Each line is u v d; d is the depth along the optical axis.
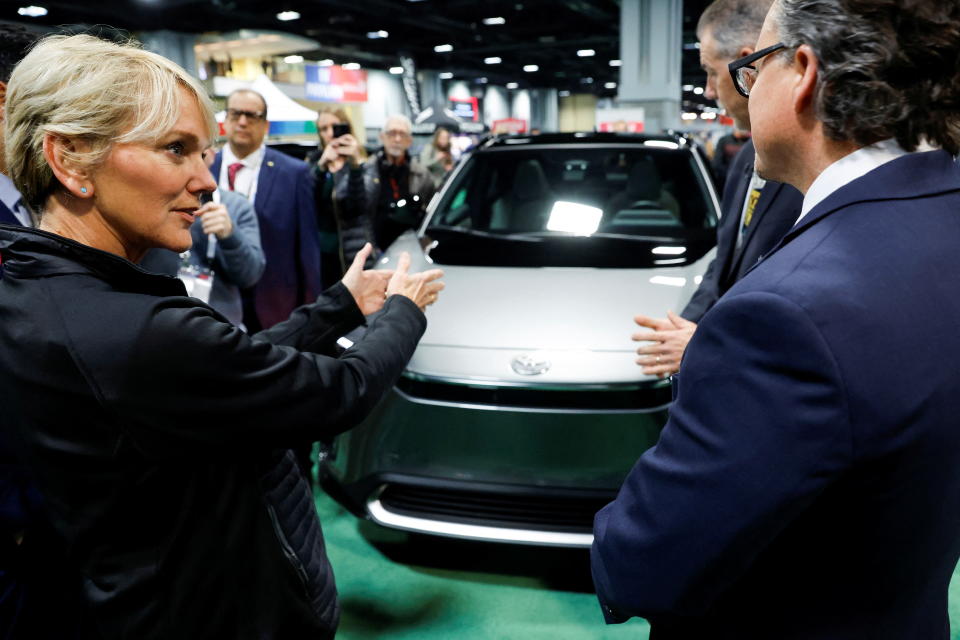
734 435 0.57
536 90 37.97
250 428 0.72
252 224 2.32
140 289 0.74
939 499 0.59
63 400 0.67
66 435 0.69
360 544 2.20
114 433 0.69
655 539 0.65
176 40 17.98
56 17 16.19
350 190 3.09
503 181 2.95
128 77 0.70
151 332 0.67
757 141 0.66
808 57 0.58
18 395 0.68
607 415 1.77
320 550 0.98
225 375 0.70
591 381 1.77
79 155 0.70
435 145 6.40
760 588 0.65
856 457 0.54
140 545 0.74
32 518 0.79
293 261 2.64
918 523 0.59
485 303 2.07
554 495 1.79
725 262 1.73
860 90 0.55
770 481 0.56
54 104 0.68
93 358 0.66
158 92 0.71
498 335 1.92
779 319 0.55
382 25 21.17
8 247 0.69
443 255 2.49
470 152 3.12
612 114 12.08
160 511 0.74
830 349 0.53
